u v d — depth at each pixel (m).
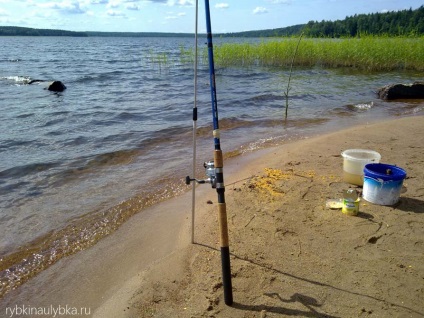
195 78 3.20
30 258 3.73
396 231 3.68
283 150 6.80
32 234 4.20
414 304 2.72
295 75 19.55
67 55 40.66
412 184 4.78
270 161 6.13
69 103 12.18
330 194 4.59
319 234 3.67
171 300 2.90
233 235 3.71
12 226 4.38
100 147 7.44
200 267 3.27
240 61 23.31
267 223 3.92
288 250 3.42
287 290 2.89
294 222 3.92
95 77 19.64
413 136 7.21
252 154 6.81
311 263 3.22
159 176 5.89
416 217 3.94
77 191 5.36
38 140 7.87
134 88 15.88
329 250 3.40
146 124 9.34
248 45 23.73
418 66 20.88
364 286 2.92
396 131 7.64
